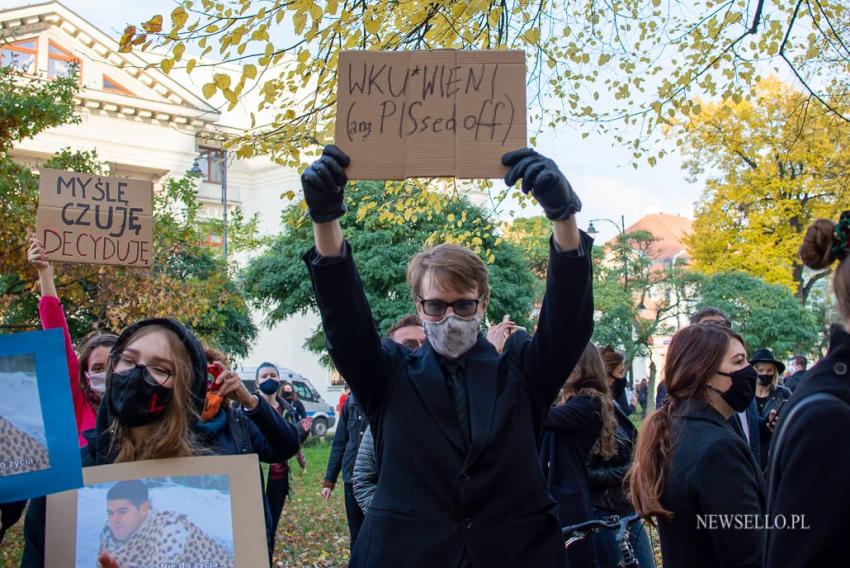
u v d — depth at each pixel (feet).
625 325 82.48
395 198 29.25
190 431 8.74
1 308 33.73
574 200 7.19
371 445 14.80
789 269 83.51
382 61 7.85
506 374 8.00
